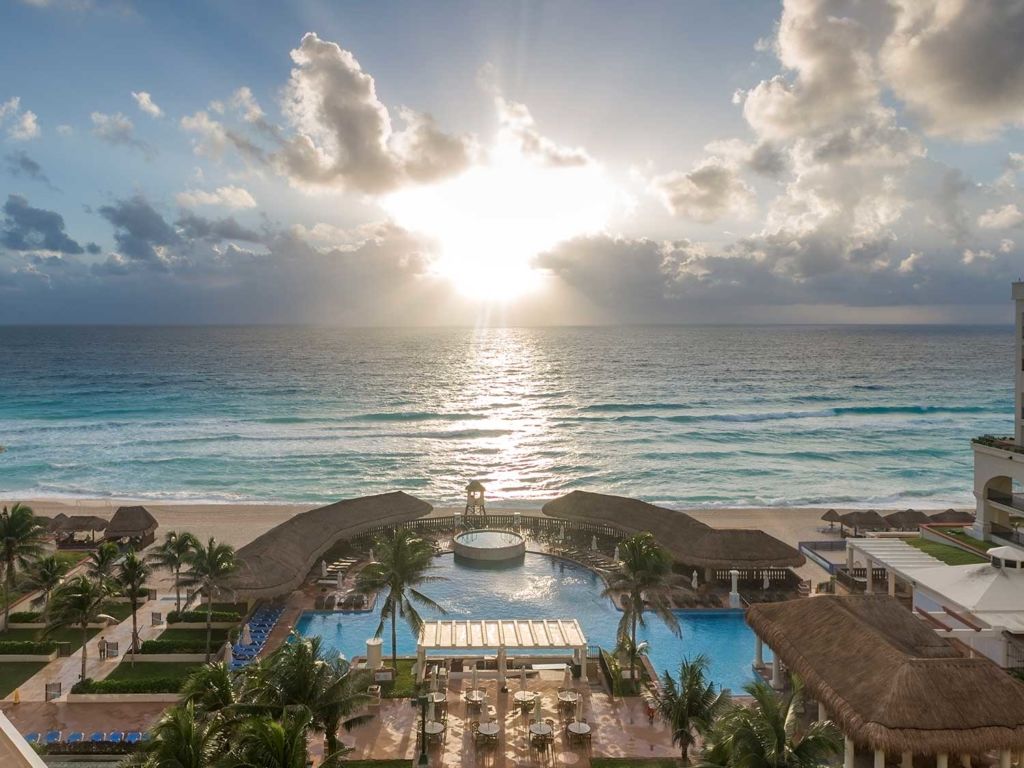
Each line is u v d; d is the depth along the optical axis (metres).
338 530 54.34
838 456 104.19
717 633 41.97
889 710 23.17
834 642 28.34
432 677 34.59
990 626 33.62
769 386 190.00
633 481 89.75
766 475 92.81
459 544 56.06
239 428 124.62
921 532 47.16
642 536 37.03
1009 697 23.58
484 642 34.59
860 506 76.94
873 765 25.45
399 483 87.69
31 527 42.47
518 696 32.38
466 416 140.00
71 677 35.56
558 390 183.62
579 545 57.56
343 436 118.31
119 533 57.62
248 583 42.59
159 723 19.59
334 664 27.08
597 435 120.50
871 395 170.88
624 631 36.00
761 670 36.50
